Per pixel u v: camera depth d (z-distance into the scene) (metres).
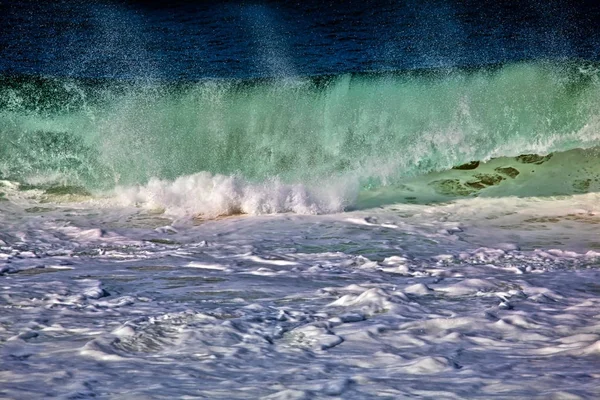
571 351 16.78
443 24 69.25
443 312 20.55
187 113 42.94
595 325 19.06
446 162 42.66
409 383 14.65
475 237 32.94
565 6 75.31
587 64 44.50
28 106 43.16
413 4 78.44
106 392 14.06
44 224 35.00
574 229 34.19
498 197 39.25
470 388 14.29
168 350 17.00
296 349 17.20
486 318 19.66
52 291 23.25
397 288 23.42
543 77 43.47
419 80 44.03
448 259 28.95
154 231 34.03
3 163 42.09
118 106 43.38
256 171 42.41
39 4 80.75
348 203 38.31
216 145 42.62
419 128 42.94
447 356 16.58
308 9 78.12
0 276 25.73
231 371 15.55
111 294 23.17
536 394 13.88
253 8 79.12
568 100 43.03
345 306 21.08
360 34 66.00
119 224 35.28
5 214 36.62
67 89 43.94
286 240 32.34
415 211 37.31
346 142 42.69
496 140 42.97
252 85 43.62
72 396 13.74
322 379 14.99
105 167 41.72
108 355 16.53
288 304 21.67
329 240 32.38
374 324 19.22
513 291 22.88
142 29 69.62
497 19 70.62
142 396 13.82
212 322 19.17
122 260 28.73
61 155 42.09
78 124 42.78
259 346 17.36
